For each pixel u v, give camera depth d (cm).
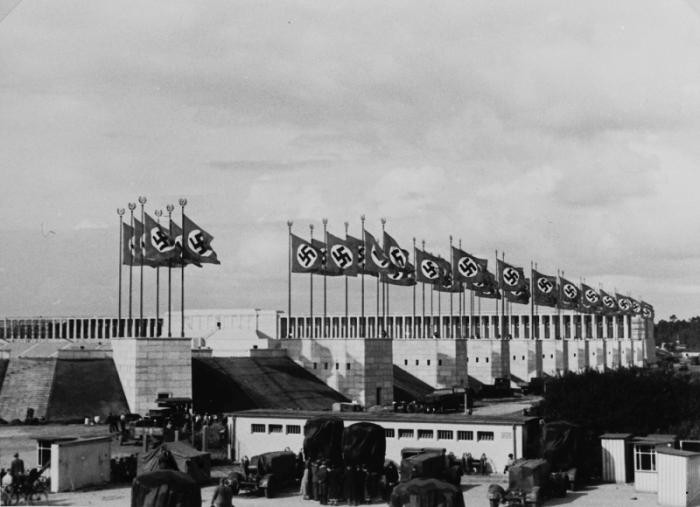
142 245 10269
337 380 11862
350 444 5856
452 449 6994
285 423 7356
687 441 6519
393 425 7138
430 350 13912
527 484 5672
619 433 7062
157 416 8475
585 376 8119
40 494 5909
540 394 14738
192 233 10306
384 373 12144
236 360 11494
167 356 9862
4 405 9600
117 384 10038
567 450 6334
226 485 4962
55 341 16838
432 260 13100
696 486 5747
